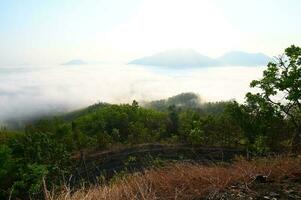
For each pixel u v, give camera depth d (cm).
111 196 362
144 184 390
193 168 416
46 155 2523
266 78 3033
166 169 432
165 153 5116
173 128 8319
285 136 3078
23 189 1564
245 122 3606
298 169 402
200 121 6100
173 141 5959
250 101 3203
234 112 3775
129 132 8544
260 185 366
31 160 2412
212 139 5034
